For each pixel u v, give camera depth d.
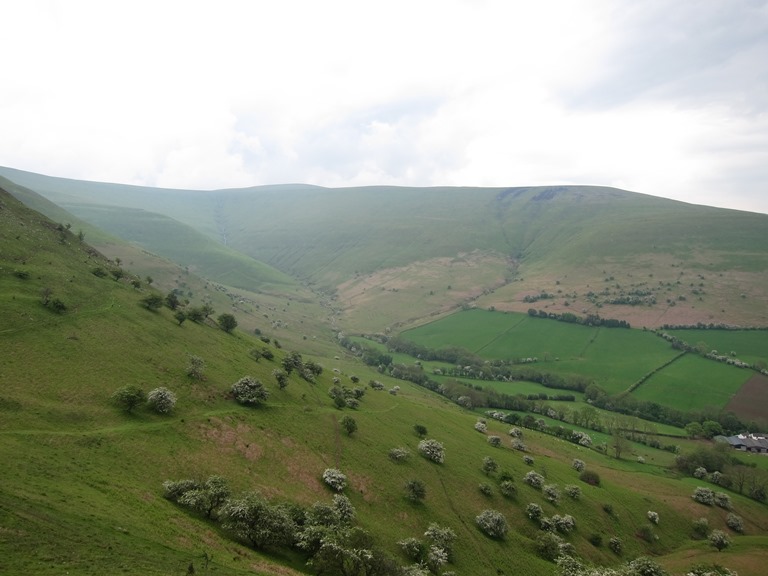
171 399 78.62
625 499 119.50
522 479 112.62
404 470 95.81
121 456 61.72
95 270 122.88
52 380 72.06
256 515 57.22
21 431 57.88
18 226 123.88
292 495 72.06
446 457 110.38
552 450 149.38
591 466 143.25
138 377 84.25
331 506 70.69
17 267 101.94
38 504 42.50
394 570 56.69
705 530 114.19
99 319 97.94
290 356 133.50
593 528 102.56
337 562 55.22
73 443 59.66
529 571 79.31
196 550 46.78
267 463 78.00
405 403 149.62
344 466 88.25
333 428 100.56
